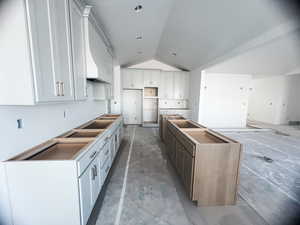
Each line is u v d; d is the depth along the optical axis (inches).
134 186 81.4
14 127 45.1
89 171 53.0
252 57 131.8
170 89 236.2
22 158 44.1
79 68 67.3
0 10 34.3
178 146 87.6
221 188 66.0
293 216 61.8
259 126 244.4
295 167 102.7
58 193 43.1
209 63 166.2
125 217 60.5
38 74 39.6
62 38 52.1
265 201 70.1
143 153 127.8
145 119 254.1
